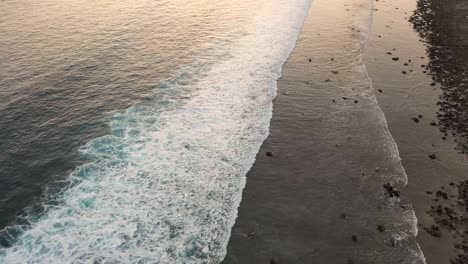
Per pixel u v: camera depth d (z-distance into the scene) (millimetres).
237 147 21844
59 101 24656
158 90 26484
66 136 21984
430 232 16938
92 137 22000
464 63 31031
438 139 22641
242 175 19953
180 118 23844
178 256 15617
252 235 16734
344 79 28703
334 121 24281
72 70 27812
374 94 26891
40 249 15625
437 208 18109
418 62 31250
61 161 20281
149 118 23719
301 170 20500
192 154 21062
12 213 17312
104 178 19234
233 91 26891
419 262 15625
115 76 27641
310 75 29203
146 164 20203
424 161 21047
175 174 19672
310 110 25266
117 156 20656
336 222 17500
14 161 20156
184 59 30688
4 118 22844
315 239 16672
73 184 18875
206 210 17781
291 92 27094
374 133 23203
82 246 15797
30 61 28438
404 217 17688
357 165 20859
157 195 18391
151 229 16672
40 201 17953
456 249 16172
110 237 16219
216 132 22859
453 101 26156
